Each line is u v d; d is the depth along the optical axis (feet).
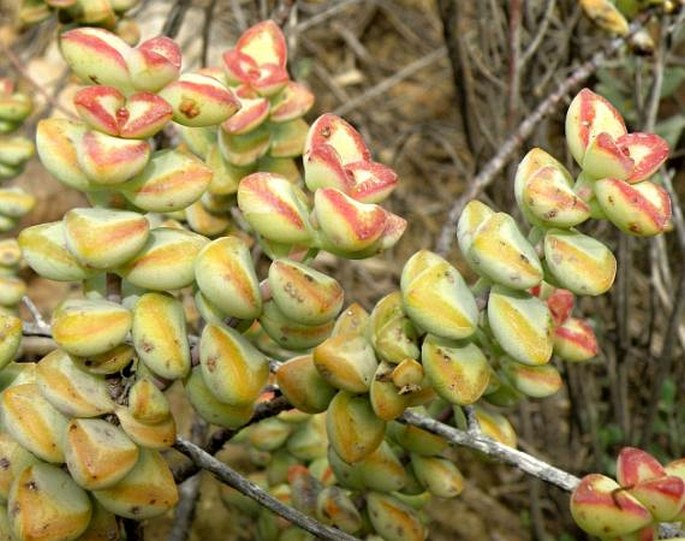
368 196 0.62
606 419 1.47
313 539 0.93
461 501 1.51
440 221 1.96
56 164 0.64
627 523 0.61
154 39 0.67
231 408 0.68
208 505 1.38
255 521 1.04
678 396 1.44
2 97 1.06
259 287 0.63
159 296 0.64
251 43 0.85
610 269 0.64
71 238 0.61
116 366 0.63
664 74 1.28
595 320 1.38
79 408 0.62
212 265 0.62
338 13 2.20
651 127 1.19
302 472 0.89
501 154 1.04
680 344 1.37
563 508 1.36
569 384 1.34
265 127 0.87
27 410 0.63
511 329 0.64
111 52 0.63
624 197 0.62
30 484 0.63
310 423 0.96
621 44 1.05
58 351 0.64
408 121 2.11
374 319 0.67
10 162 1.04
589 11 1.04
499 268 0.63
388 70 2.19
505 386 0.76
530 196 0.64
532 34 1.28
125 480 0.63
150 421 0.62
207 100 0.65
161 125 0.62
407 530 0.78
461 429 0.77
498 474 1.56
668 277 1.34
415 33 2.23
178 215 0.98
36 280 1.64
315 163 0.62
